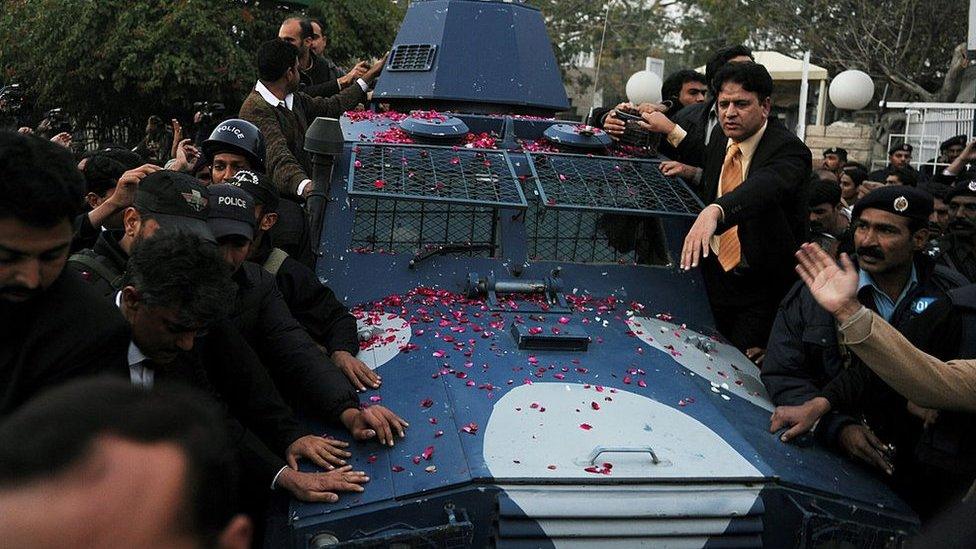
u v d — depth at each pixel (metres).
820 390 3.56
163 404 0.88
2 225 2.01
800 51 21.55
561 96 5.30
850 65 20.09
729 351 3.97
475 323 3.75
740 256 4.26
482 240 4.27
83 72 13.14
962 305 3.22
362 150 4.28
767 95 4.29
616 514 2.73
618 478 2.79
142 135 14.33
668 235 4.42
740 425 3.21
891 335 2.90
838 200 6.39
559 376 3.35
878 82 20.67
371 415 3.05
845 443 3.30
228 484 0.89
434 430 3.01
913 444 3.54
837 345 3.58
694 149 4.82
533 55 5.30
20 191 1.99
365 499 2.76
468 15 5.27
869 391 3.45
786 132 4.33
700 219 3.87
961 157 7.82
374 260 4.10
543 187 4.29
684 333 3.97
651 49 23.78
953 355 3.24
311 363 3.26
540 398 3.18
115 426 0.84
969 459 3.15
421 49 5.24
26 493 0.81
